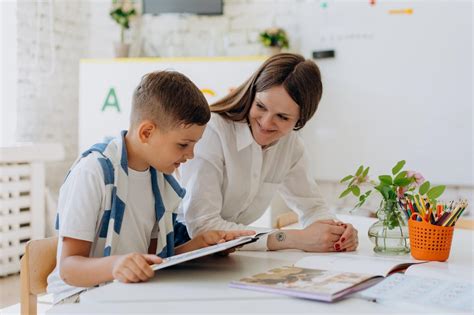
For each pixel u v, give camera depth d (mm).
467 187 3236
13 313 2451
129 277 1022
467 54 3176
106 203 1226
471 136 3191
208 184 1465
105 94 3406
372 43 3357
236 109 1506
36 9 3623
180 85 1220
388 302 902
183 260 1043
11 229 3117
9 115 3467
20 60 3516
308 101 1399
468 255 1330
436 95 3250
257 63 3172
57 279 1263
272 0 3676
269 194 1652
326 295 907
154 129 1228
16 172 3123
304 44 3533
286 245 1364
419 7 3246
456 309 863
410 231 1278
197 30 3869
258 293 960
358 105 3408
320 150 3504
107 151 1259
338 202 3490
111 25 4055
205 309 875
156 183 1343
